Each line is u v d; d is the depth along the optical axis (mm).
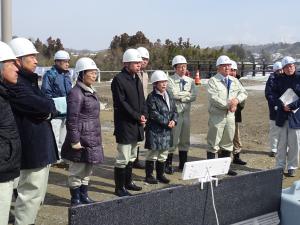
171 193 3223
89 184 7098
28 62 4316
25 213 4500
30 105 4230
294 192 4137
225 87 7602
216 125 7590
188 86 7891
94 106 5496
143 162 8734
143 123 6336
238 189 3717
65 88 7211
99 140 5598
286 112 7773
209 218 3521
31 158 4328
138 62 6219
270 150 9609
